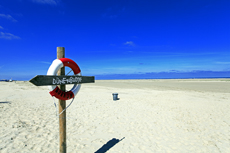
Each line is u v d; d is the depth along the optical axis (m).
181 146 3.69
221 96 12.34
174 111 7.09
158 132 4.55
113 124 5.23
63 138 2.79
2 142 3.55
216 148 3.62
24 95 11.88
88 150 3.42
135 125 5.15
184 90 17.42
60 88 2.74
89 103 8.82
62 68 2.71
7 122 4.93
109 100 9.96
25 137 3.90
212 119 5.90
